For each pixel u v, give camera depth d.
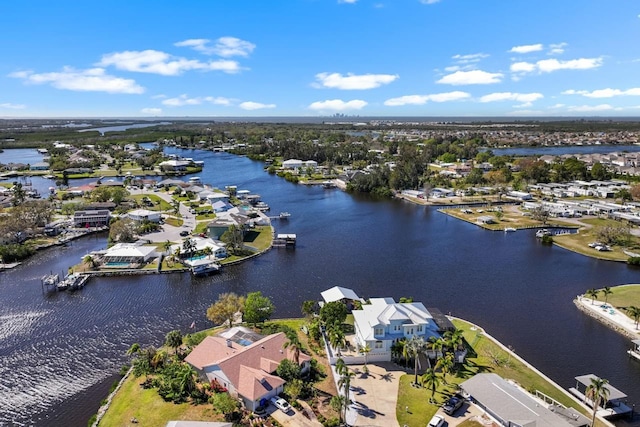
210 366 73.81
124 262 134.38
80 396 73.38
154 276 126.44
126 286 119.44
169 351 84.06
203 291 116.19
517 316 102.12
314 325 89.81
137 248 141.12
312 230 179.38
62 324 98.00
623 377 78.00
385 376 76.69
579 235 169.62
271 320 98.94
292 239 156.00
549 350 87.06
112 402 69.38
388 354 81.81
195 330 95.06
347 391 65.12
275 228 181.50
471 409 67.19
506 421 61.78
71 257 144.50
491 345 87.12
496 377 72.19
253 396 66.00
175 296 112.88
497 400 65.50
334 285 120.88
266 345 79.44
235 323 96.75
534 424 60.00
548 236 163.50
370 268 134.38
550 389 72.94
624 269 134.75
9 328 96.00
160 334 93.69
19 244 150.50
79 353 86.38
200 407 66.88
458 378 75.94
